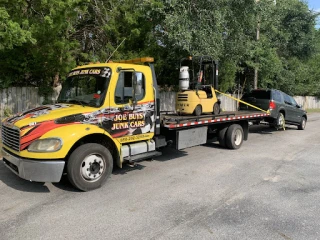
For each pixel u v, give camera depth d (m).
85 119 5.48
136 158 6.20
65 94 6.42
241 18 14.66
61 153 5.00
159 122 6.86
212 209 4.73
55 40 9.41
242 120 10.16
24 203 4.86
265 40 21.05
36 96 12.05
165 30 13.29
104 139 5.88
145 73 6.46
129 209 4.67
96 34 12.65
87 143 5.48
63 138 5.02
